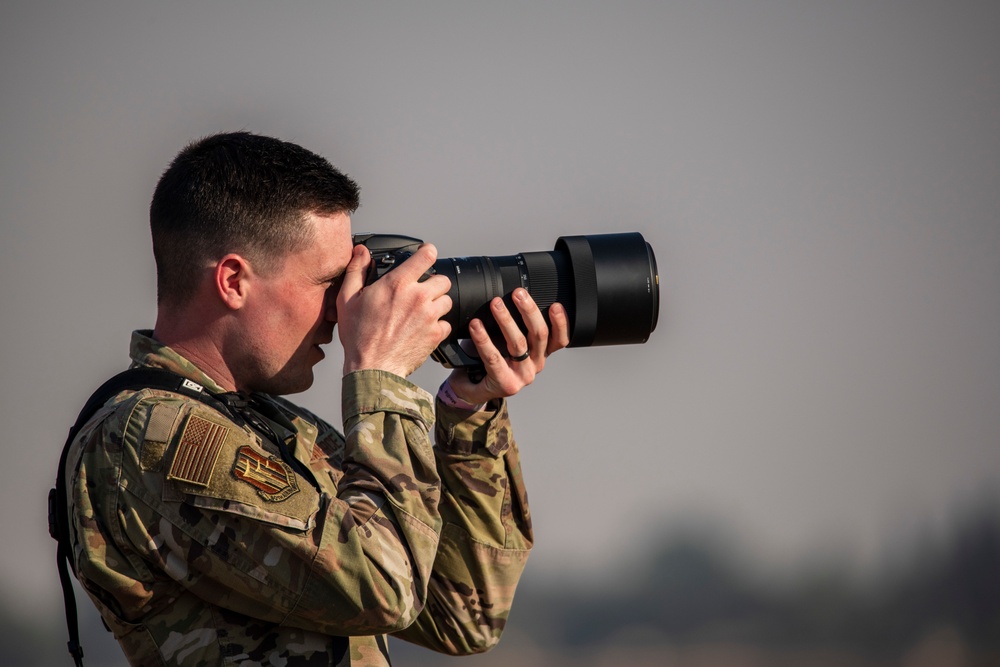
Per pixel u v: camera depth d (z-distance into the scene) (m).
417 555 7.53
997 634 114.88
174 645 7.26
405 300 8.12
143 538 7.05
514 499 9.99
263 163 7.97
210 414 7.32
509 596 9.83
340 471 9.12
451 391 9.59
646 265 9.45
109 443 7.21
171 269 8.09
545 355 9.42
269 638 7.38
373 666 7.99
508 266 9.28
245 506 7.00
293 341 8.17
